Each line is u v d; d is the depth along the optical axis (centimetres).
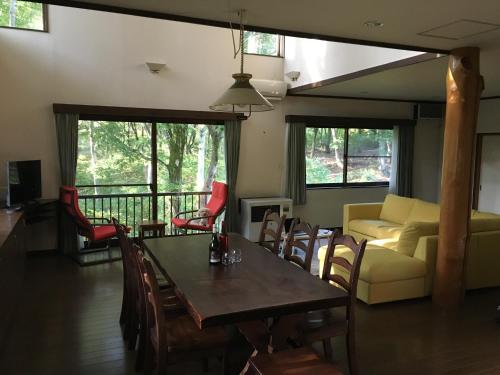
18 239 400
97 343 324
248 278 266
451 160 394
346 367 296
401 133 793
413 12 293
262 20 312
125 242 310
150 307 254
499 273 452
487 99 754
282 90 665
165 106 616
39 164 530
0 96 531
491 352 317
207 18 307
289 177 706
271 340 248
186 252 330
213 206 612
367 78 539
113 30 578
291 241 339
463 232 397
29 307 393
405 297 412
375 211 658
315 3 275
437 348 322
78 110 558
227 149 656
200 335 245
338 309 308
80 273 493
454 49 388
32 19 539
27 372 282
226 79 652
